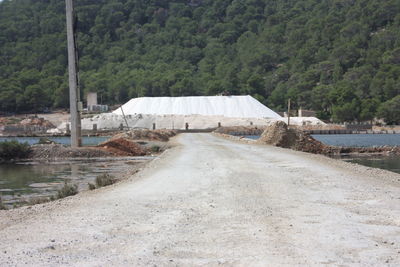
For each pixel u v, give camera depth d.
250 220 9.90
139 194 13.92
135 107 135.50
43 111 174.12
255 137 87.12
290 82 183.12
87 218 10.51
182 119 119.06
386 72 163.25
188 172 19.36
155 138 59.19
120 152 42.94
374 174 19.34
